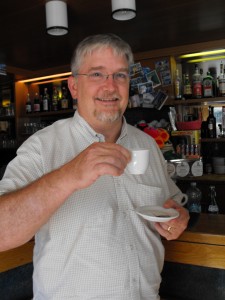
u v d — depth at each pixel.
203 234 1.40
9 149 4.60
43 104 4.44
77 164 0.81
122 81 1.23
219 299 1.43
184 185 3.47
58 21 2.38
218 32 3.17
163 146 2.07
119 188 1.15
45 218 0.84
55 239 1.04
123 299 1.06
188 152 2.77
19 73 4.42
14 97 4.62
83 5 2.45
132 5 2.24
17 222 0.83
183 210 1.23
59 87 4.50
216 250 1.38
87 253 1.04
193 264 1.44
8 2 2.33
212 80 3.52
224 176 3.37
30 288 1.51
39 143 1.13
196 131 3.19
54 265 1.04
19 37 3.11
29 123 4.55
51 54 3.74
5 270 1.37
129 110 3.69
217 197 3.42
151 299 1.16
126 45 1.23
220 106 3.67
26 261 1.45
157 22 2.87
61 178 0.81
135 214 1.15
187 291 1.50
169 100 3.64
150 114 3.90
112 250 1.06
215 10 2.64
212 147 3.74
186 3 2.51
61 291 1.04
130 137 1.38
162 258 1.26
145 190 1.21
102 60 1.19
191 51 3.52
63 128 1.24
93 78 1.21
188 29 3.08
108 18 2.74
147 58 3.76
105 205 1.09
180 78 3.79
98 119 1.22
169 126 3.46
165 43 3.49
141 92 3.77
